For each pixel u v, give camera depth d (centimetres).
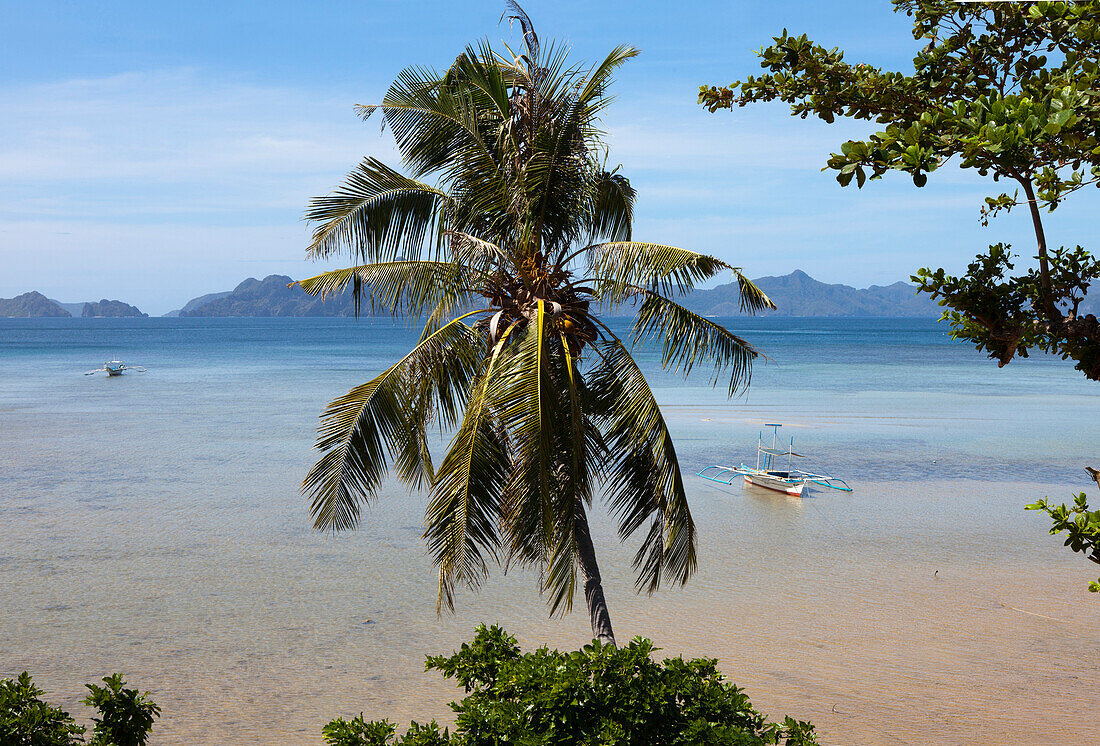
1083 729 1348
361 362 10081
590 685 751
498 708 753
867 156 397
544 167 1036
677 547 1054
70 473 3244
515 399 894
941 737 1316
